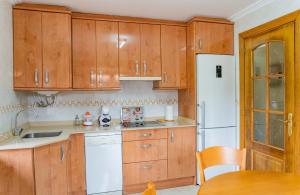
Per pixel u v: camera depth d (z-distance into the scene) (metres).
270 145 2.54
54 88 2.60
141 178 2.83
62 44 2.61
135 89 3.40
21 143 1.94
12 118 2.36
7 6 2.28
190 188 2.96
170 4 2.58
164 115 3.53
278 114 2.43
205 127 3.00
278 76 2.41
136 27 3.02
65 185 2.31
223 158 1.72
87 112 3.09
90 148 2.65
